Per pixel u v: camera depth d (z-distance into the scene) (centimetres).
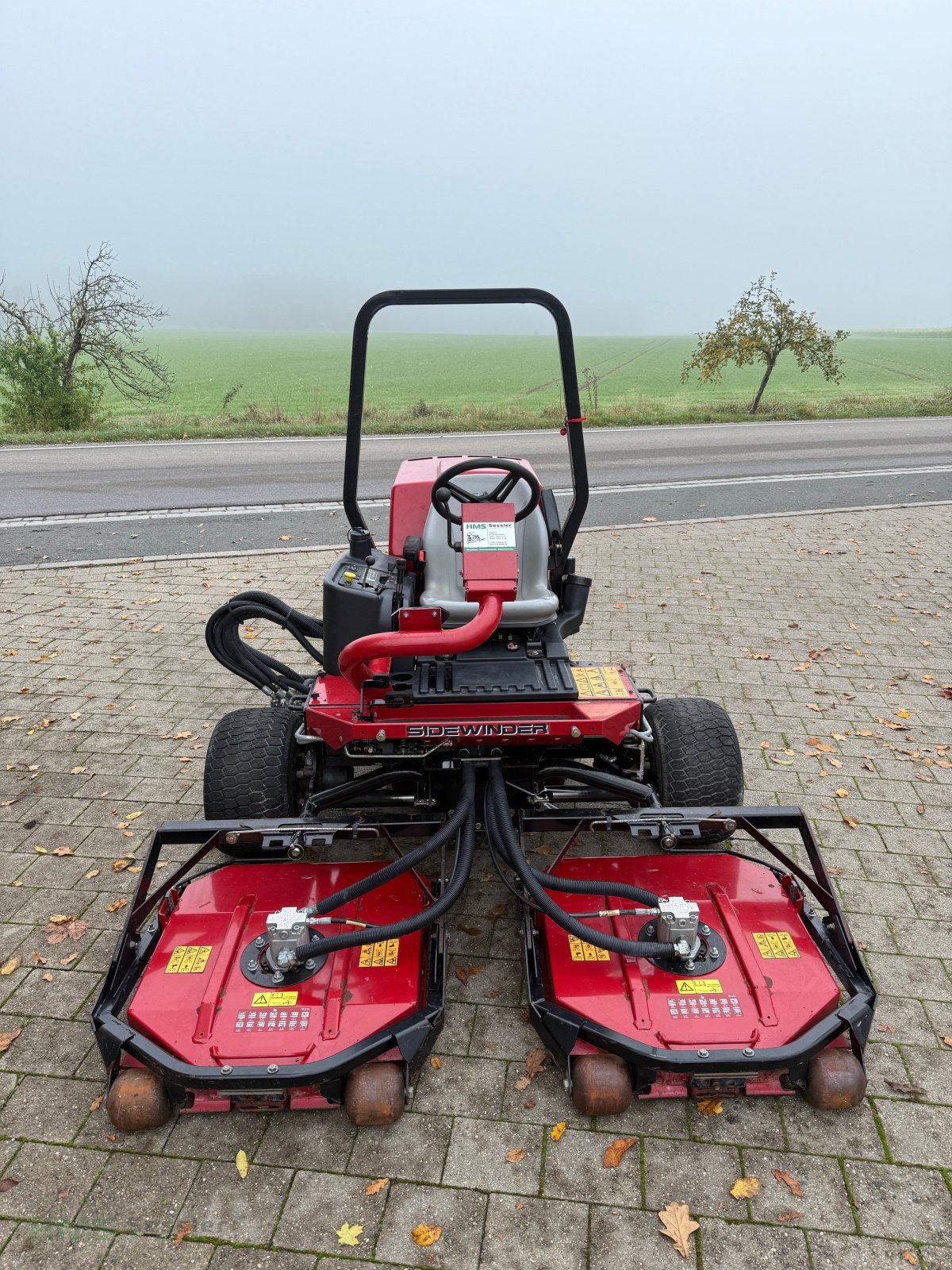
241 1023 300
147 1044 293
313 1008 305
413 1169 293
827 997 307
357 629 387
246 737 408
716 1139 303
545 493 438
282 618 463
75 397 2156
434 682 357
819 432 2033
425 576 400
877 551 1008
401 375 5366
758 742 565
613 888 322
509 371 5797
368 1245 270
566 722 348
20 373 2092
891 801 501
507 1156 297
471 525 357
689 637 742
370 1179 290
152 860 360
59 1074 334
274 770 401
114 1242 273
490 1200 283
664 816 366
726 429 2098
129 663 698
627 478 1448
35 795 514
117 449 1784
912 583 894
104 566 952
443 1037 345
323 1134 306
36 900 427
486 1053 337
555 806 468
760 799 502
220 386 4488
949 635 751
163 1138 305
